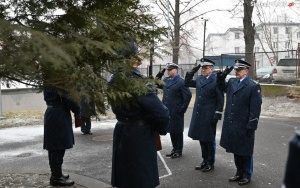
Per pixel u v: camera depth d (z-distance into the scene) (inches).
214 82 244.1
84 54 112.2
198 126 247.1
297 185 37.7
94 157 288.8
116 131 149.1
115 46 117.6
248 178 218.2
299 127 418.3
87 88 113.7
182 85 277.1
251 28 875.4
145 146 144.4
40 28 103.8
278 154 291.3
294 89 619.8
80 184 215.8
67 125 198.1
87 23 122.4
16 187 204.4
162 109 139.9
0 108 483.5
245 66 217.9
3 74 88.7
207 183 220.2
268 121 467.8
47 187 204.7
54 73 101.0
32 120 480.4
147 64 147.4
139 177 142.8
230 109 220.7
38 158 288.2
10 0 105.3
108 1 127.6
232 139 216.5
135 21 136.6
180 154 286.2
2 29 77.8
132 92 128.2
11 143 347.3
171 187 213.5
